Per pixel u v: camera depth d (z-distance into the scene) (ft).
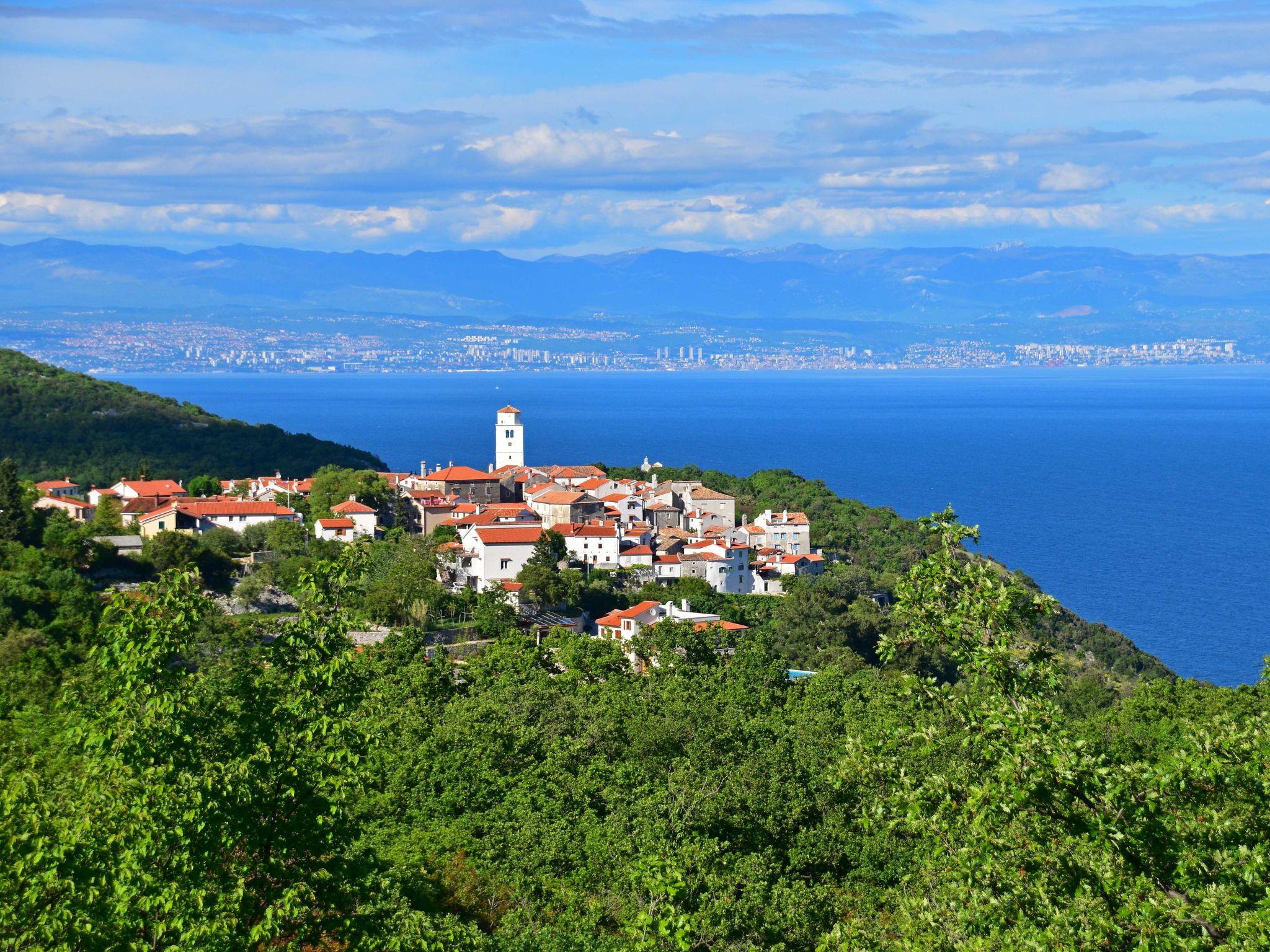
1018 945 103.35
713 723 286.66
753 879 204.44
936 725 123.54
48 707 304.09
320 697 128.06
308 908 118.62
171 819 113.91
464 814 251.19
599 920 198.29
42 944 112.57
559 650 422.00
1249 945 93.50
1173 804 106.52
